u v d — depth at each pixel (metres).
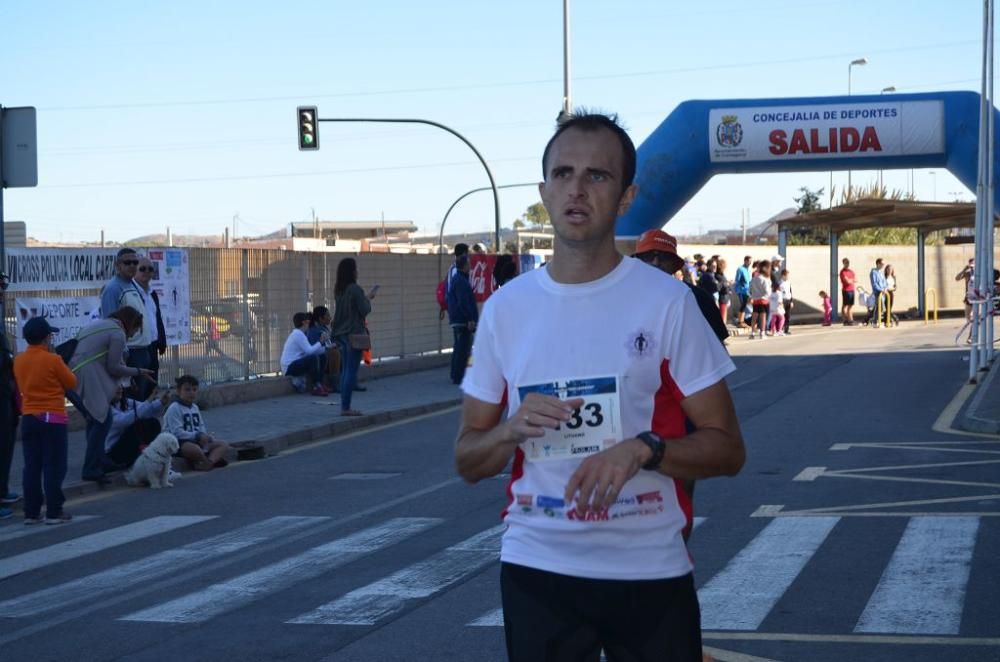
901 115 24.16
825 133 24.38
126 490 12.19
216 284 19.05
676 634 3.22
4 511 10.86
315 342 20.61
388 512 10.59
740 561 8.17
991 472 11.65
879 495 10.59
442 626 6.83
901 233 64.94
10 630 7.07
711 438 3.19
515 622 3.25
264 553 9.02
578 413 3.19
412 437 15.94
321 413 17.64
